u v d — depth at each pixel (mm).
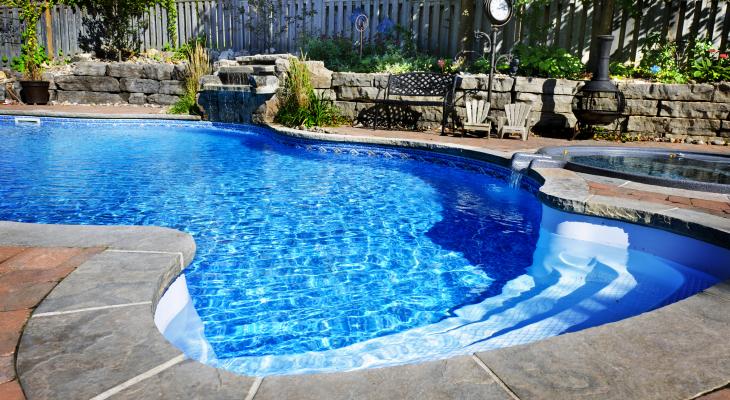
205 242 3293
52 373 1247
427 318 2334
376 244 3355
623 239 3211
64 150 6707
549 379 1268
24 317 1530
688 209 3121
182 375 1252
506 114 7562
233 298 2486
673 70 7977
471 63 9219
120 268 1927
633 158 5363
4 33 12148
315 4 10898
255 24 11805
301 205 4266
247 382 1234
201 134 8727
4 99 11242
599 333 1523
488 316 2373
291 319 2285
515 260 3158
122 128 9266
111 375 1243
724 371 1326
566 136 7762
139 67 11086
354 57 10070
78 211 3910
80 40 12352
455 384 1240
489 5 7254
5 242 2199
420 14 9789
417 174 5754
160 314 1941
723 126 7305
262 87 8719
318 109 8516
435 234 3617
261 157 6594
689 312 1687
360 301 2496
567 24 8703
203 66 10594
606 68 7215
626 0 8141
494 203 4555
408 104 7684
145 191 4609
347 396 1185
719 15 8008
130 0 11555
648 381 1271
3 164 5668
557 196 3453
